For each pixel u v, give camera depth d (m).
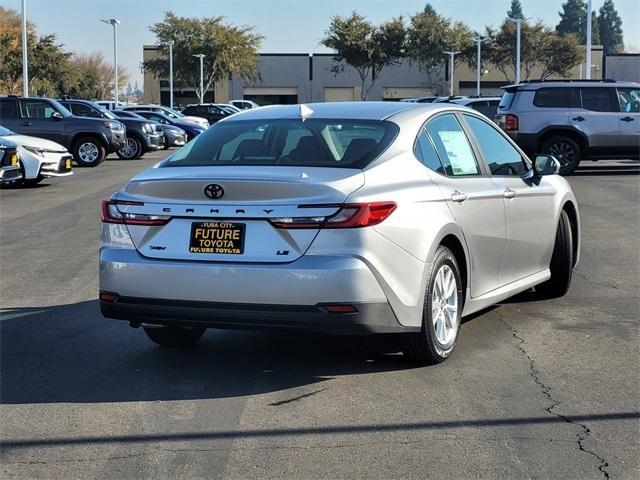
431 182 5.38
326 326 4.70
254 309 4.76
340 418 4.57
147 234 5.04
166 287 4.91
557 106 18.44
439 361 5.47
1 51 60.38
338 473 3.87
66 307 7.26
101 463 4.02
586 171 20.30
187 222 4.95
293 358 5.71
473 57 70.19
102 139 23.69
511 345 5.96
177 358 5.75
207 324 4.93
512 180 6.50
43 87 65.50
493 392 4.97
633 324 6.54
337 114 5.74
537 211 6.74
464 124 6.25
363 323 4.73
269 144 5.49
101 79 101.50
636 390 5.01
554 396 4.90
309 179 4.82
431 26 67.69
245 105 57.50
